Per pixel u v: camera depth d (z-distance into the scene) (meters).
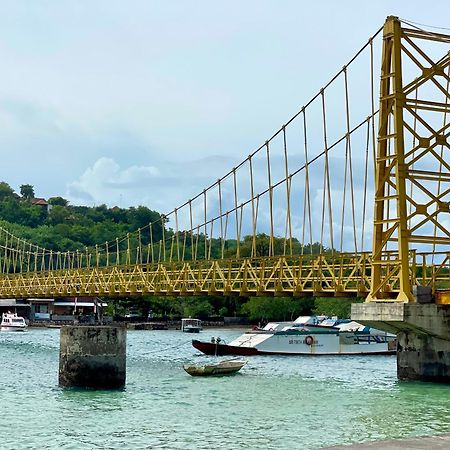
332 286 55.72
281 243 154.38
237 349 88.12
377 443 26.91
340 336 90.81
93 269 93.69
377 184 51.94
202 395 49.12
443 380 51.41
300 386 54.28
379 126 52.31
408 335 53.44
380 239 51.91
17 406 44.06
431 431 36.00
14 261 168.12
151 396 48.44
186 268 71.69
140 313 198.88
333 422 38.50
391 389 50.94
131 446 33.22
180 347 106.25
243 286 62.91
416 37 52.38
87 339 51.38
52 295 101.69
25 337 138.50
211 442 33.84
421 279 55.56
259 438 34.59
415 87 51.50
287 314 171.88
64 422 38.88
